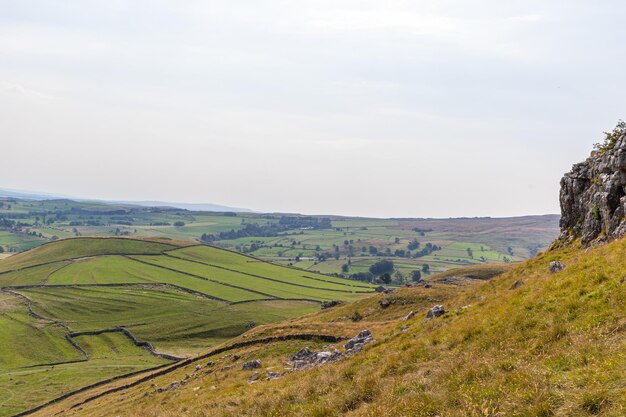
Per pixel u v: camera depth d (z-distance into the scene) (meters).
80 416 69.62
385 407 17.45
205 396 36.41
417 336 29.52
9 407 111.12
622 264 21.69
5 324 192.12
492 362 18.22
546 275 29.67
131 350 171.50
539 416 13.13
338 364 29.48
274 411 22.23
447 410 15.47
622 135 38.84
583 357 15.51
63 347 173.25
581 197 45.91
